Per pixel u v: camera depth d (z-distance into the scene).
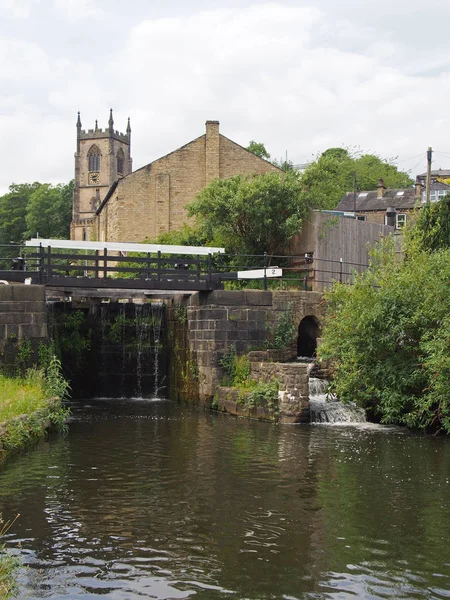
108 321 29.36
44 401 17.61
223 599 7.80
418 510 11.05
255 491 12.12
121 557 8.97
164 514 10.74
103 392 29.11
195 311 24.70
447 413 18.16
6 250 90.12
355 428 18.92
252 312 23.73
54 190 94.06
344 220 30.28
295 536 9.80
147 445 16.33
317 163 31.81
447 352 17.56
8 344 20.31
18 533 9.82
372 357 19.83
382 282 20.33
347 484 12.64
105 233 47.91
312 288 28.81
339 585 8.18
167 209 41.16
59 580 8.25
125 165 110.44
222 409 22.41
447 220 24.83
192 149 41.56
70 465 14.02
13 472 13.34
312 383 21.70
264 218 30.42
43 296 20.62
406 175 80.75
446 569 8.68
